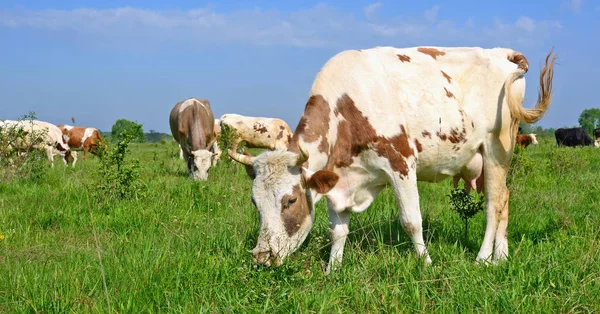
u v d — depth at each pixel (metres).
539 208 7.91
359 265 5.09
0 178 11.61
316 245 5.26
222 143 17.77
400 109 5.58
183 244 5.79
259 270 4.55
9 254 5.61
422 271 4.77
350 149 5.59
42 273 4.82
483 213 7.62
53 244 6.22
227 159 15.20
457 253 5.71
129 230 6.93
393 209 7.26
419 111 5.63
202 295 4.35
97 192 8.64
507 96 5.99
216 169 15.30
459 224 7.05
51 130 21.56
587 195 8.98
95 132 25.16
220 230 6.33
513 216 7.24
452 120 5.79
